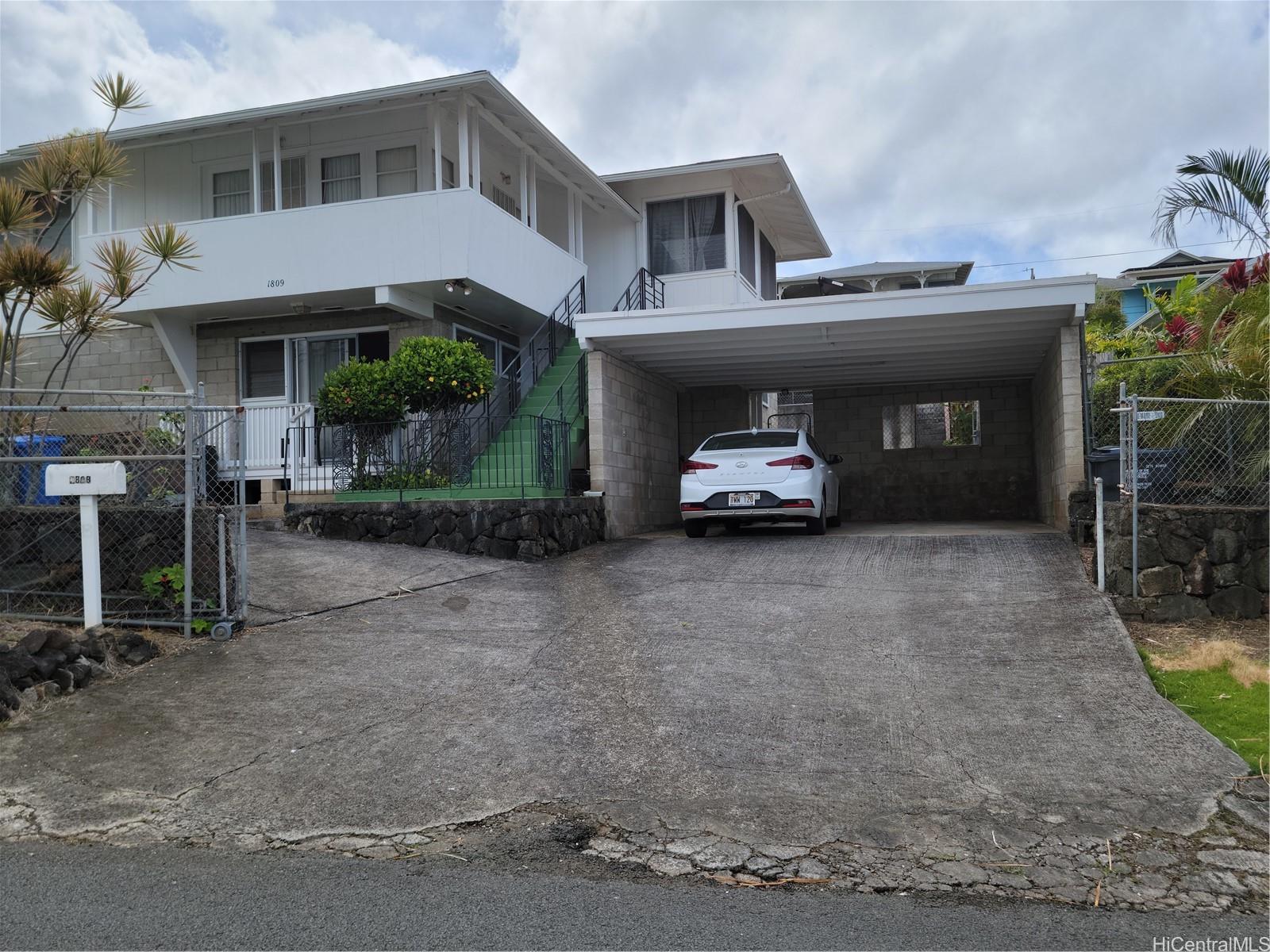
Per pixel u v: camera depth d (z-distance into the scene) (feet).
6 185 27.94
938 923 11.29
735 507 38.40
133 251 30.91
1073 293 36.04
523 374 49.11
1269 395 30.07
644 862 13.02
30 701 18.58
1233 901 11.89
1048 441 45.62
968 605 25.85
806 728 17.69
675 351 45.55
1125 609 25.58
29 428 28.17
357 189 48.67
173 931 11.00
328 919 11.32
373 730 17.60
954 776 15.67
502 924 11.21
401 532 35.70
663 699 19.24
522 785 15.51
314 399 48.52
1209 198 39.65
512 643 23.03
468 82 41.91
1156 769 15.80
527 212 50.16
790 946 10.70
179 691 19.52
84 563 21.56
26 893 12.00
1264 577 25.58
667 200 59.72
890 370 52.06
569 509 37.83
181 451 26.89
